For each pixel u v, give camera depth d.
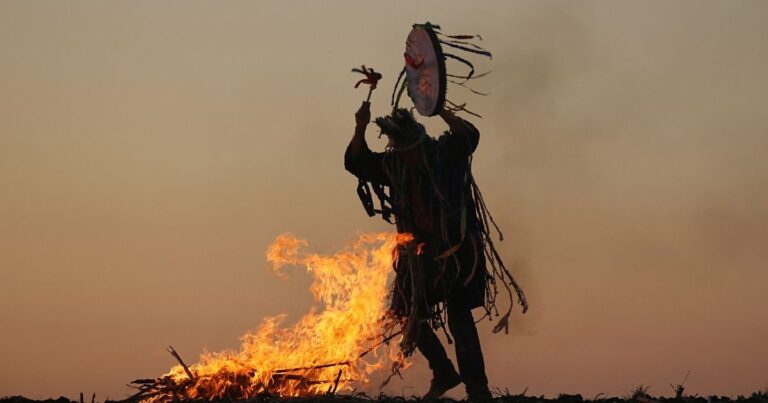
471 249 13.37
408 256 13.42
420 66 13.62
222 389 13.48
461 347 13.37
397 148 13.39
